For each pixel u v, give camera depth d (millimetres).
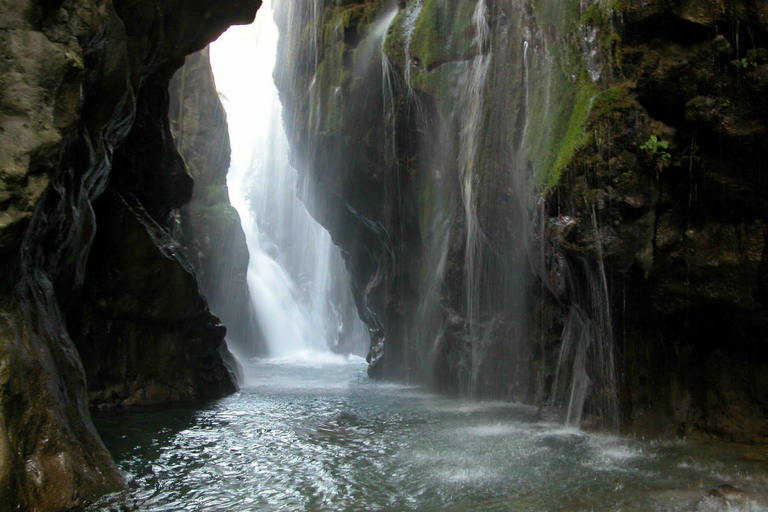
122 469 7137
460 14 12656
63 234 7480
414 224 15562
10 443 5180
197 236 27016
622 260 7723
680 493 5906
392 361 17281
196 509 5742
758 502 5508
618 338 8375
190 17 11539
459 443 8500
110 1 7555
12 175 5500
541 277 9531
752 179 7434
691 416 8164
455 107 12430
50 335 6418
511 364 12461
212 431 9500
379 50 15188
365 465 7336
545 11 9531
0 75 5645
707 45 7461
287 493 6246
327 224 19469
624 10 7824
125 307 11812
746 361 7855
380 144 15438
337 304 30734
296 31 18109
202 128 28438
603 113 7766
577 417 9555
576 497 5906
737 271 7613
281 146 37125
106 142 9117
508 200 10859
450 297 13891
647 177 7699
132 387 11977
